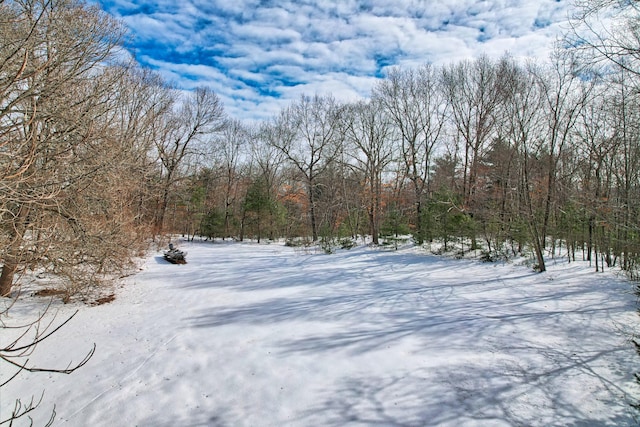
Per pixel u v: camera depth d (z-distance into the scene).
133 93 13.66
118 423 4.05
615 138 9.66
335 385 4.79
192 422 4.07
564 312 7.64
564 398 4.39
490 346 6.02
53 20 5.72
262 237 36.56
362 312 8.24
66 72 6.44
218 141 37.44
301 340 6.41
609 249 11.88
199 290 10.82
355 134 26.70
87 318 7.76
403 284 11.56
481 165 19.92
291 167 38.19
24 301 8.52
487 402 4.34
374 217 24.45
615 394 4.43
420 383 4.80
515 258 14.95
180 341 6.38
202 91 31.25
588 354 5.58
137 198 13.21
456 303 8.92
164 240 24.41
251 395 4.58
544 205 14.16
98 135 6.51
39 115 5.25
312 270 14.89
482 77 20.41
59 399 4.52
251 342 6.32
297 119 32.41
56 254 6.85
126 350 6.00
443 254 17.83
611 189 11.30
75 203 6.87
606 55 5.97
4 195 3.81
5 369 5.29
